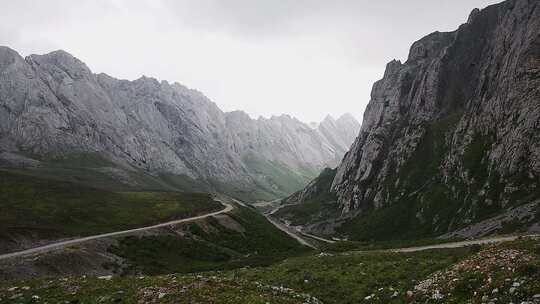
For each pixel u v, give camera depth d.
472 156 135.50
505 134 124.12
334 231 169.88
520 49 135.25
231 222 116.00
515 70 132.38
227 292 24.98
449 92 194.88
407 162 178.12
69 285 30.27
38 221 90.06
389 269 35.97
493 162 123.19
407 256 42.31
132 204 126.56
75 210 106.25
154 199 139.88
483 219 103.62
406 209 148.88
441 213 128.50
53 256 56.00
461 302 22.42
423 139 181.75
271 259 75.00
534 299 19.47
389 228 144.00
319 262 45.16
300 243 119.06
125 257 69.31
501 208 105.12
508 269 23.12
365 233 149.00
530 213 83.94
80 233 82.00
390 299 27.56
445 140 167.50
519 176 108.38
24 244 66.56
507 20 172.88
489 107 141.75
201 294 24.09
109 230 88.62
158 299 23.61
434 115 191.25
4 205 103.19
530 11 148.00
